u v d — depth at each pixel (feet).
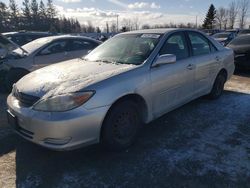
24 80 11.99
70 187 9.29
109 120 10.64
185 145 11.98
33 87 10.74
